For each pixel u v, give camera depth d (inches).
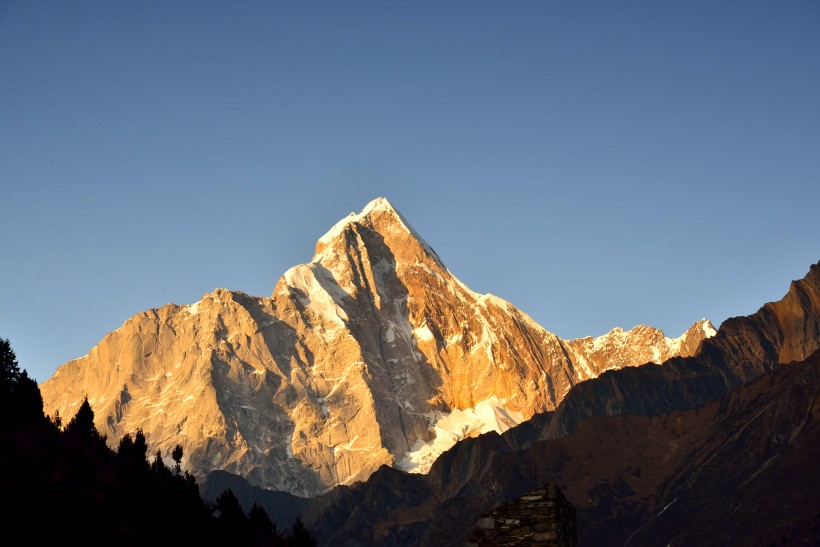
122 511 3774.6
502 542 1793.8
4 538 3073.3
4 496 3238.2
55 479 3639.3
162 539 3826.3
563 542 1796.3
